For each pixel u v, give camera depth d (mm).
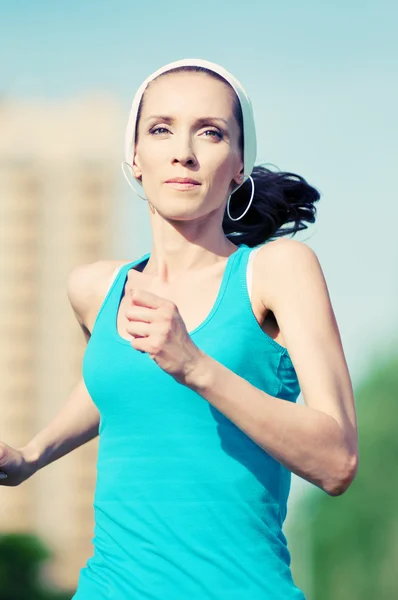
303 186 4691
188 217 3916
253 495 3705
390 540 29812
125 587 3668
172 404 3713
